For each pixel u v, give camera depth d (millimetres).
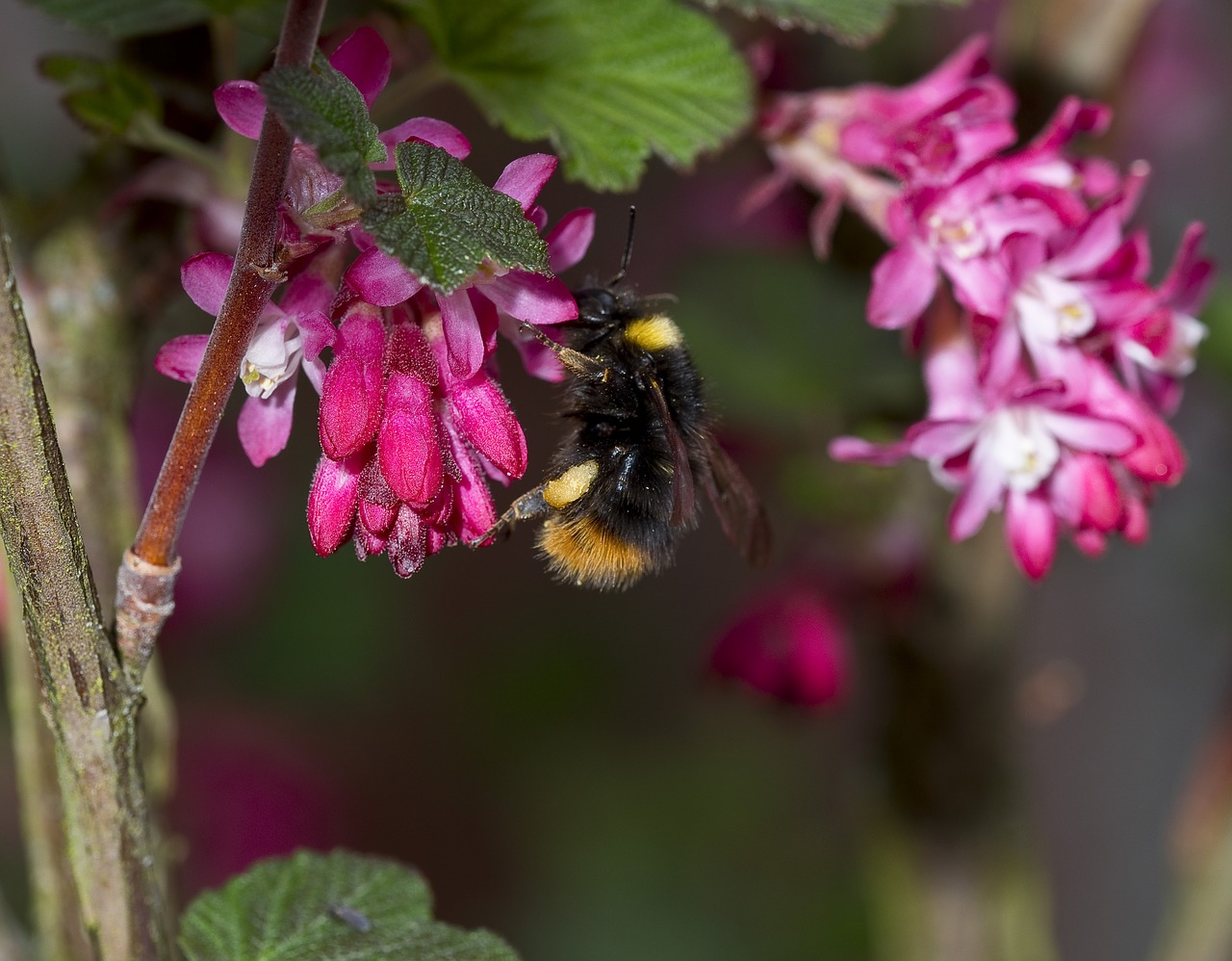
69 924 198
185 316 248
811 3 205
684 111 206
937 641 231
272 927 194
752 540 213
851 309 236
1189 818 236
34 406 181
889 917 237
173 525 184
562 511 208
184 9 201
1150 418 201
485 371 187
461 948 193
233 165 203
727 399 234
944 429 201
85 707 184
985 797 234
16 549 182
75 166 209
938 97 205
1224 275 249
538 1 203
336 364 184
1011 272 199
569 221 187
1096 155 222
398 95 206
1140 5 217
